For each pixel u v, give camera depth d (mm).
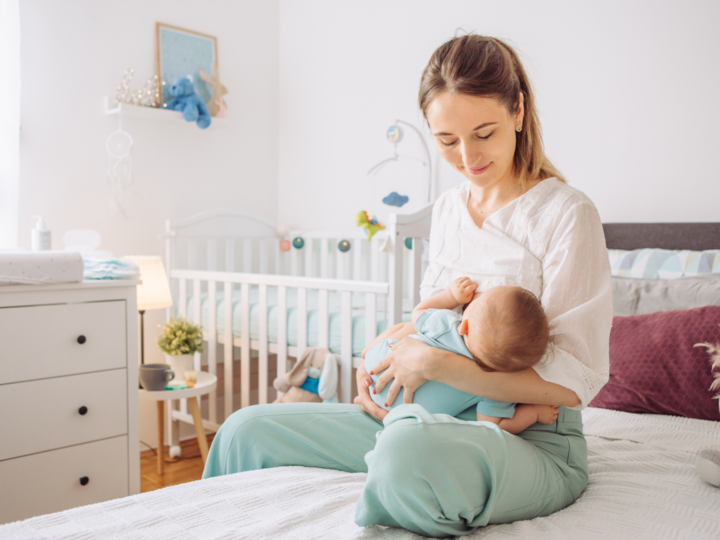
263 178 3146
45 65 2295
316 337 2025
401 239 1800
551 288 880
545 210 932
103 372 1703
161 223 2703
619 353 1413
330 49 2951
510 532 750
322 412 1085
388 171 2727
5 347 1506
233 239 2844
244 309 2236
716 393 1267
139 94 2572
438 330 948
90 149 2439
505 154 919
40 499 1572
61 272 1582
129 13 2549
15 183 2090
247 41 3037
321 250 2834
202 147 2857
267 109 3152
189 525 750
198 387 2111
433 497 701
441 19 2514
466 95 855
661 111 1953
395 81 2689
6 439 1511
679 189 1924
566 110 2168
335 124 2939
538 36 2230
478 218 1037
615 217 2066
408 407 800
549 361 850
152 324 2637
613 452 1114
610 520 790
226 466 1062
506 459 750
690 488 899
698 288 1508
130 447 1768
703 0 1861
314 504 825
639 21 1989
